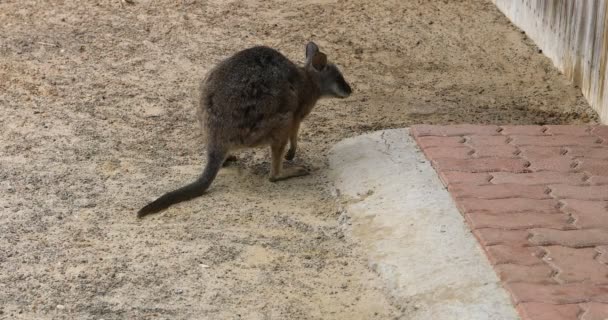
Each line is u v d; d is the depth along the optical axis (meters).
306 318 6.77
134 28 13.51
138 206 8.60
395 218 8.07
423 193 8.40
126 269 7.43
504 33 13.83
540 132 9.84
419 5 14.85
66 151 9.72
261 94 8.88
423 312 6.70
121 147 9.88
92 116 10.63
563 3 12.20
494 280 6.86
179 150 9.88
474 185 8.41
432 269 7.17
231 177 9.39
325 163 9.67
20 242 7.82
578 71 11.78
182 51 12.72
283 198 8.88
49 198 8.68
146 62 12.32
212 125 8.88
